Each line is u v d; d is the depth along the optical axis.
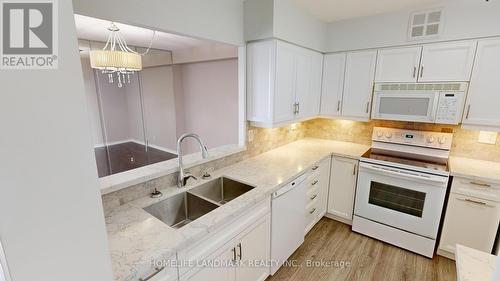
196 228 1.27
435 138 2.47
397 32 2.35
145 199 1.59
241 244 1.58
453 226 2.18
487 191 1.98
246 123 2.38
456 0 2.04
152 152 5.54
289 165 2.28
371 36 2.50
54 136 0.59
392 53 2.42
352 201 2.71
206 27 1.79
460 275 0.92
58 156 0.61
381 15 2.41
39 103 0.56
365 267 2.18
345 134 3.21
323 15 2.46
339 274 2.10
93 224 0.70
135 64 2.70
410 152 2.65
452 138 2.46
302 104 2.59
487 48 1.99
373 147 2.88
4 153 0.53
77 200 0.66
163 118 5.56
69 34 0.59
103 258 0.74
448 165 2.23
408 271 2.12
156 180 1.69
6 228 0.55
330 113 2.93
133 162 4.92
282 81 2.19
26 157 0.56
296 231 2.25
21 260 0.58
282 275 2.09
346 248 2.43
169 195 1.65
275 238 1.94
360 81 2.65
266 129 2.69
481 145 2.35
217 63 4.53
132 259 1.04
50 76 0.57
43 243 0.61
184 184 1.80
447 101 2.18
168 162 1.90
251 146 2.50
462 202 2.10
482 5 1.95
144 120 5.14
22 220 0.57
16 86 0.53
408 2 2.10
